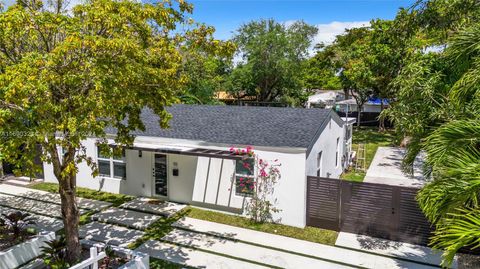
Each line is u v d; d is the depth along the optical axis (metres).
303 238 10.39
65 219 8.41
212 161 12.40
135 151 13.81
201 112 15.25
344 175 17.78
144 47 7.68
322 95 40.16
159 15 7.57
